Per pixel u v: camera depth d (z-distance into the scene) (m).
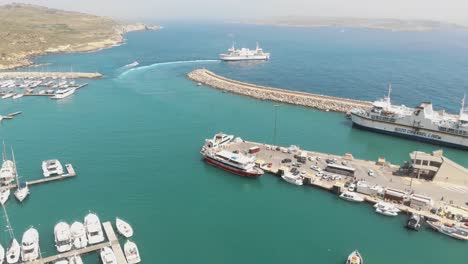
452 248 79.62
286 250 78.50
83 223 85.44
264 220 89.56
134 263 72.69
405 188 99.19
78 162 119.25
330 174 107.94
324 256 76.81
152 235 82.38
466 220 85.00
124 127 153.62
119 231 81.94
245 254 77.00
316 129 158.88
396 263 74.69
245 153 123.50
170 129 152.50
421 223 87.25
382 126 153.00
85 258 74.06
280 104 199.12
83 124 157.00
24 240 75.69
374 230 85.81
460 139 137.88
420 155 108.00
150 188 103.69
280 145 137.38
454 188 99.38
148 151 129.25
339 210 94.00
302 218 90.56
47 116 168.38
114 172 112.81
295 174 108.94
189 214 91.44
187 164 119.69
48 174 107.69
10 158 121.25
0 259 72.19
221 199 99.00
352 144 142.00
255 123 164.12
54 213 90.31
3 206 87.81
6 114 171.00
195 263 73.62
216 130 152.62
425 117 143.75
